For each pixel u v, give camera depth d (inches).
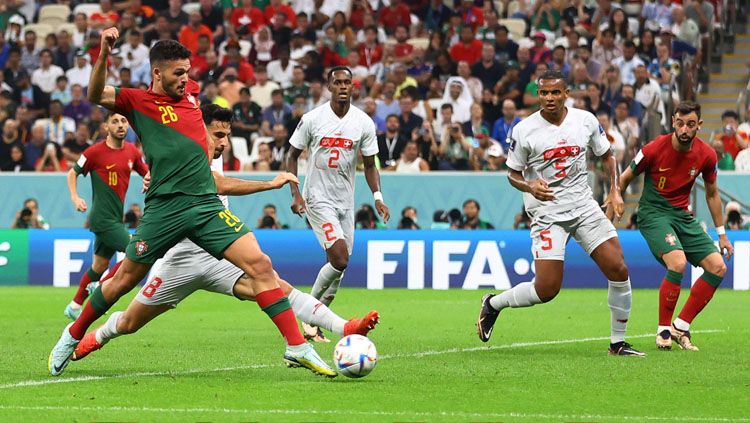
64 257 1218.6
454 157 1293.1
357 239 1193.4
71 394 471.2
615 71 1376.7
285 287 550.6
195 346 661.3
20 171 1349.7
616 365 576.4
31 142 1371.8
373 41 1523.1
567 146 614.2
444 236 1184.8
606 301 1018.7
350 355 503.5
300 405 443.8
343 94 701.9
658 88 1359.5
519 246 1175.6
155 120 499.2
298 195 702.5
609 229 618.5
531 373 543.2
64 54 1553.9
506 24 1566.2
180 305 977.5
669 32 1481.3
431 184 1232.8
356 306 973.2
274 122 1390.3
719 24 1572.3
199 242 502.6
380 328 782.5
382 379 518.3
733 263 1148.5
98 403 448.1
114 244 824.9
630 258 1181.7
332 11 1641.2
